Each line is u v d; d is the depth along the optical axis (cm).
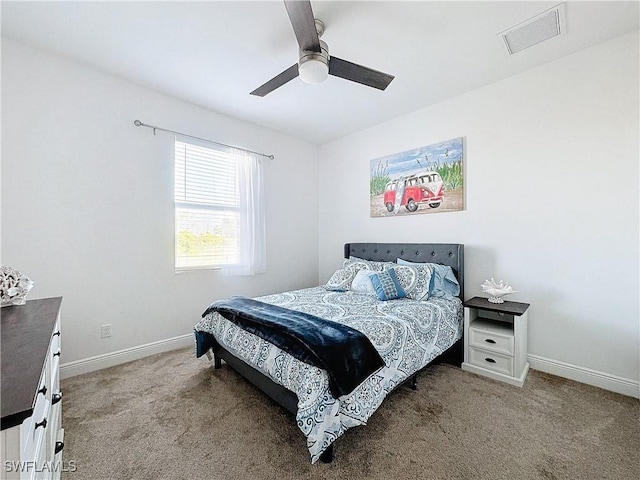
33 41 211
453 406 192
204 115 316
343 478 136
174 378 232
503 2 174
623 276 208
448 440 160
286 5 140
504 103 261
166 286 289
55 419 135
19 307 154
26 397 65
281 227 392
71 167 235
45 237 224
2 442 59
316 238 436
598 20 190
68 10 180
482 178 275
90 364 244
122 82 261
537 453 150
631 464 143
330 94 287
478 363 241
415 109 320
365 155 376
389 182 348
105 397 204
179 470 141
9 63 210
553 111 236
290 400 166
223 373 241
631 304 205
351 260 347
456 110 291
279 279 389
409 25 192
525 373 234
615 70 209
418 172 320
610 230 212
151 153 278
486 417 180
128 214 265
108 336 254
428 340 219
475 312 268
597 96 216
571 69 227
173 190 293
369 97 293
